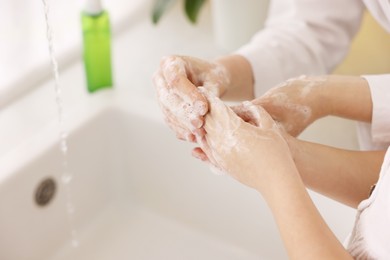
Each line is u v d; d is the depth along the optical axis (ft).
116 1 4.79
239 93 3.39
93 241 4.28
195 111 2.60
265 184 2.36
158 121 4.09
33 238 3.91
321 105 3.02
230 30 4.45
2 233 3.67
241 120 2.54
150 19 4.96
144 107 4.17
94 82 4.24
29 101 4.17
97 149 4.20
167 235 4.33
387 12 3.11
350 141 3.89
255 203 3.94
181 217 4.36
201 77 3.04
